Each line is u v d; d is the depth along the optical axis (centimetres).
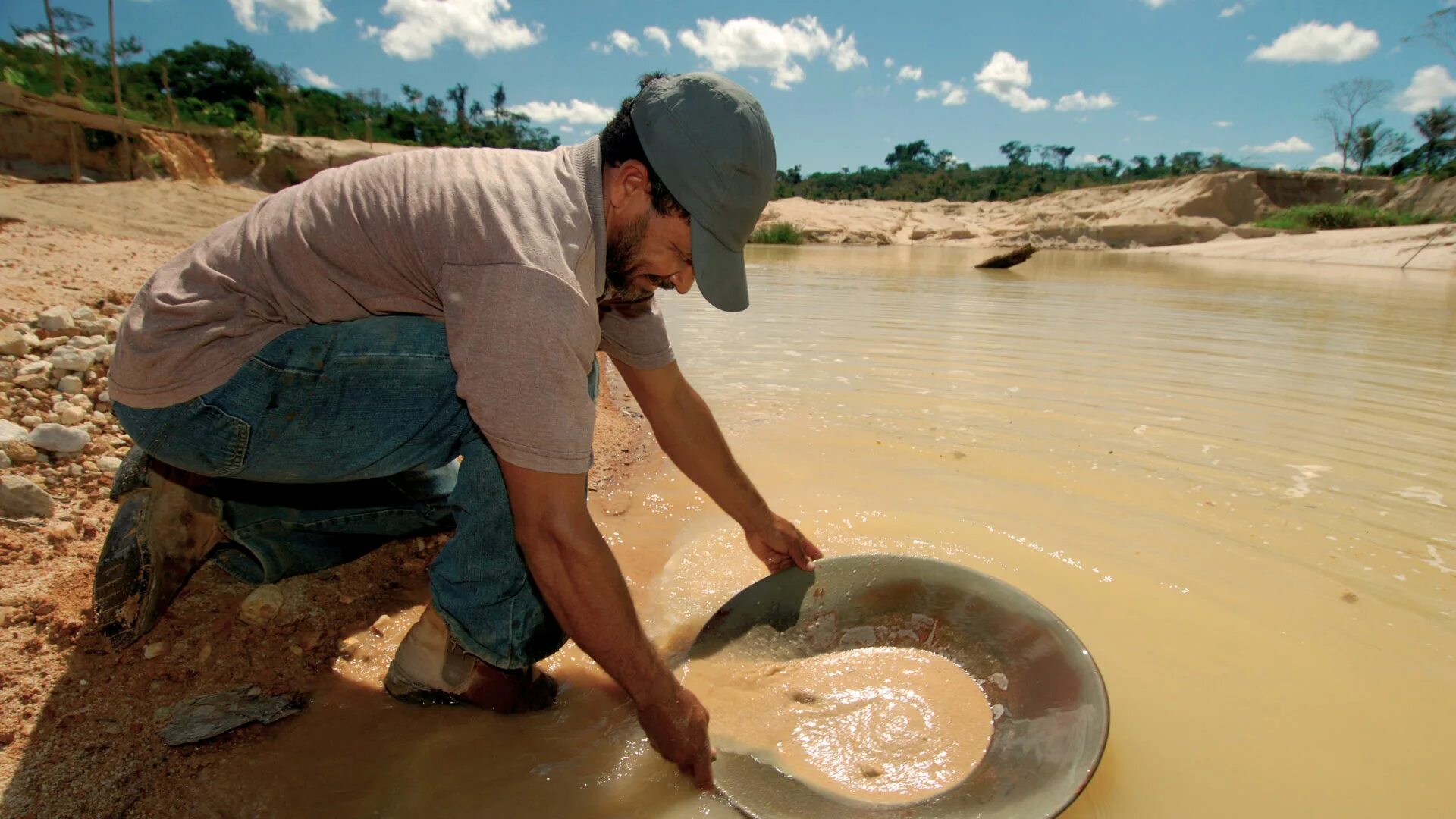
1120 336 543
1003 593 176
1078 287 918
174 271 138
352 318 139
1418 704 166
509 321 116
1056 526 240
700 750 137
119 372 135
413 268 128
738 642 177
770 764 146
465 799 136
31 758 135
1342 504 257
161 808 129
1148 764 149
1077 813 137
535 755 147
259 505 167
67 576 176
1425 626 193
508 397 116
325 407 143
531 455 118
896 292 805
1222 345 514
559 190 126
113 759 137
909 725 157
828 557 195
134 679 155
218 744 144
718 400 362
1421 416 351
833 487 266
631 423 327
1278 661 179
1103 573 214
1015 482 272
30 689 148
